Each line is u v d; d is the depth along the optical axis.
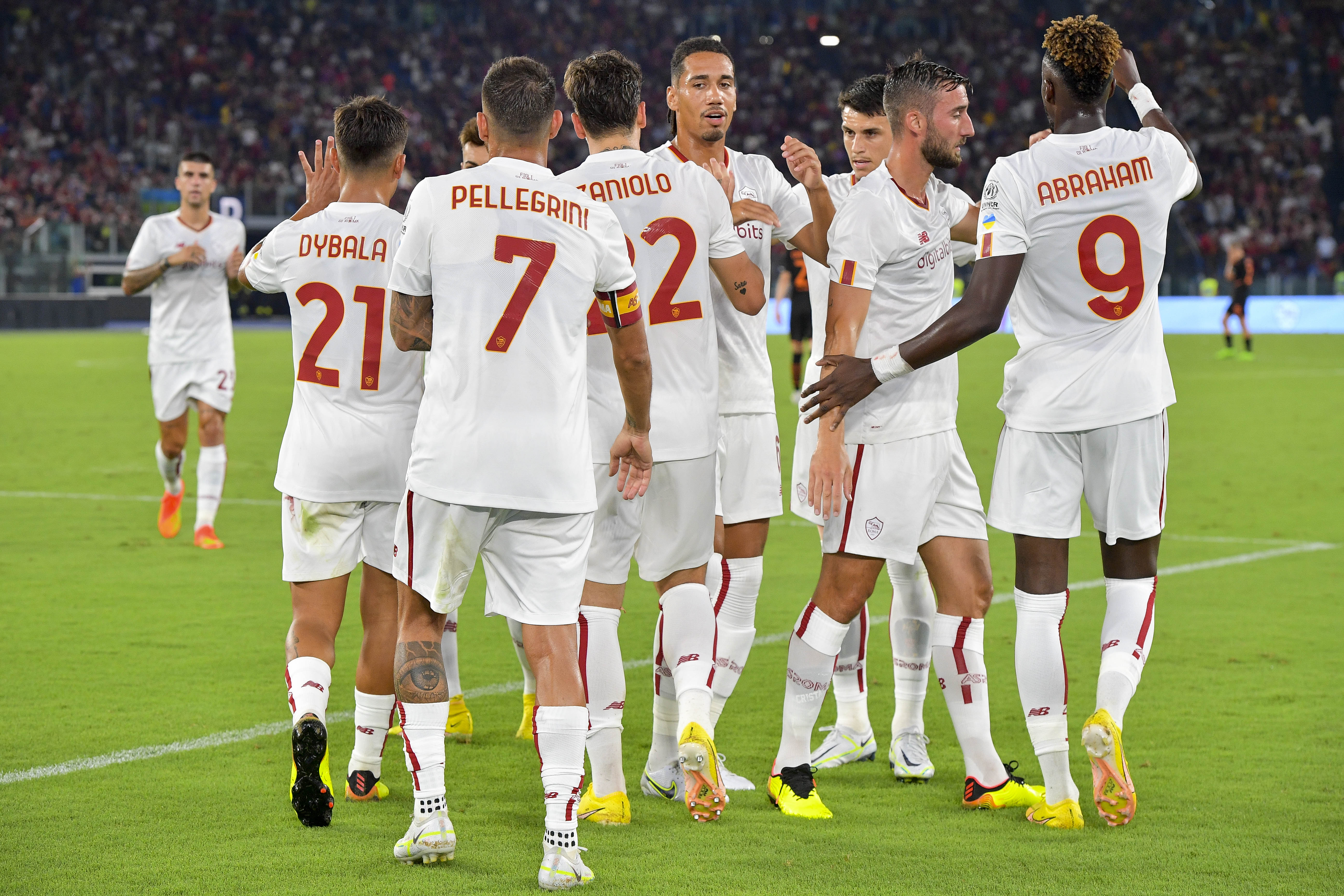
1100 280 13.66
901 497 14.14
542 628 12.22
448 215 11.97
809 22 160.00
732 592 15.70
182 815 13.55
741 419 15.66
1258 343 106.00
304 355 14.34
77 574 26.94
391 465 14.29
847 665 16.33
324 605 14.26
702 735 13.41
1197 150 143.50
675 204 14.03
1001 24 159.50
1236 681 19.05
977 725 14.30
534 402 11.95
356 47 153.88
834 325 14.13
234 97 144.62
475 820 13.62
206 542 30.08
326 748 13.30
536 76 12.28
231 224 30.30
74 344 104.12
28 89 138.12
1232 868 12.10
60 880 11.70
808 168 14.59
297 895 11.38
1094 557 29.66
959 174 142.62
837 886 11.66
